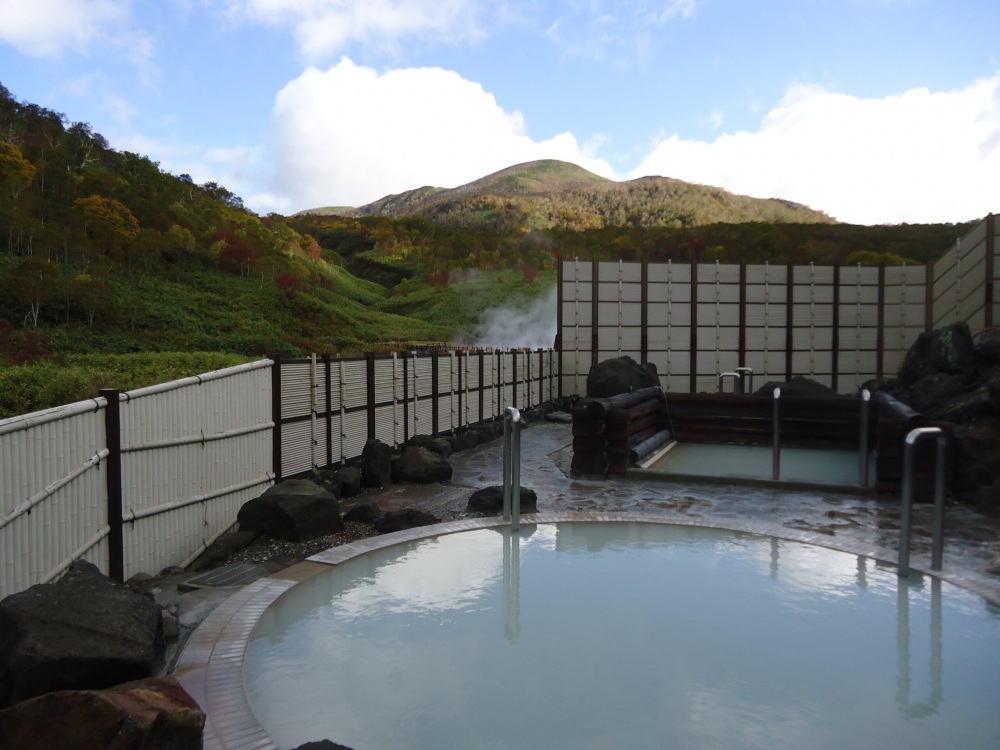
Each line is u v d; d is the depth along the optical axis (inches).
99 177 2161.7
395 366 426.0
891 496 326.0
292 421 320.5
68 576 145.0
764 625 171.5
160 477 226.8
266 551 239.3
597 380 711.7
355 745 117.9
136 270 1784.0
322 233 4795.8
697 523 269.6
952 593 195.6
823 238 3297.2
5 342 1066.1
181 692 114.0
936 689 138.6
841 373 825.5
